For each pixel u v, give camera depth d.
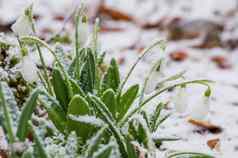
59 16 1.57
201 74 1.14
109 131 0.50
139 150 0.49
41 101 0.52
